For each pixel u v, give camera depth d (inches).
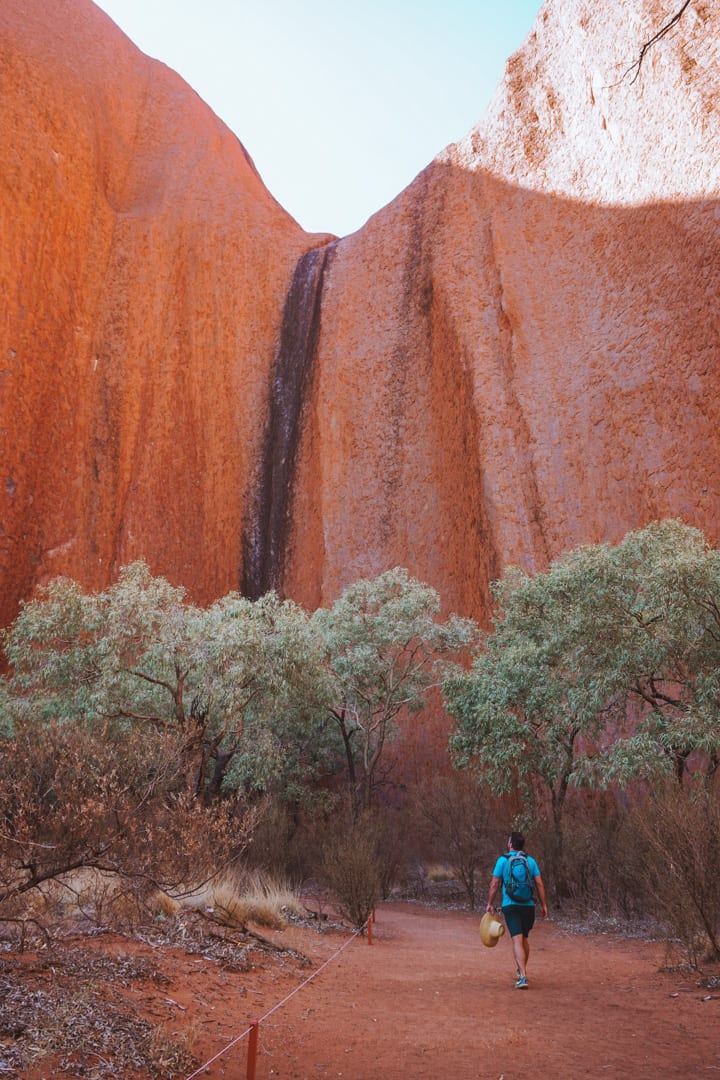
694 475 940.6
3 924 212.1
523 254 1317.7
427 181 1584.6
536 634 638.5
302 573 1440.7
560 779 612.7
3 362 1365.7
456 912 580.7
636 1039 179.3
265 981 230.5
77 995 161.9
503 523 1103.6
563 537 1050.7
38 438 1390.3
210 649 597.0
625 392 1054.4
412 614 850.8
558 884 540.4
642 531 529.3
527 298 1269.7
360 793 853.2
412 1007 221.0
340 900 413.4
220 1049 156.9
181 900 286.7
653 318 1065.5
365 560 1347.2
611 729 751.7
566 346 1178.0
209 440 1592.0
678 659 471.8
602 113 1246.3
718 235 991.0
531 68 1422.2
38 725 220.2
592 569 502.0
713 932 270.4
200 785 552.7
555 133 1366.9
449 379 1327.5
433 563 1268.5
